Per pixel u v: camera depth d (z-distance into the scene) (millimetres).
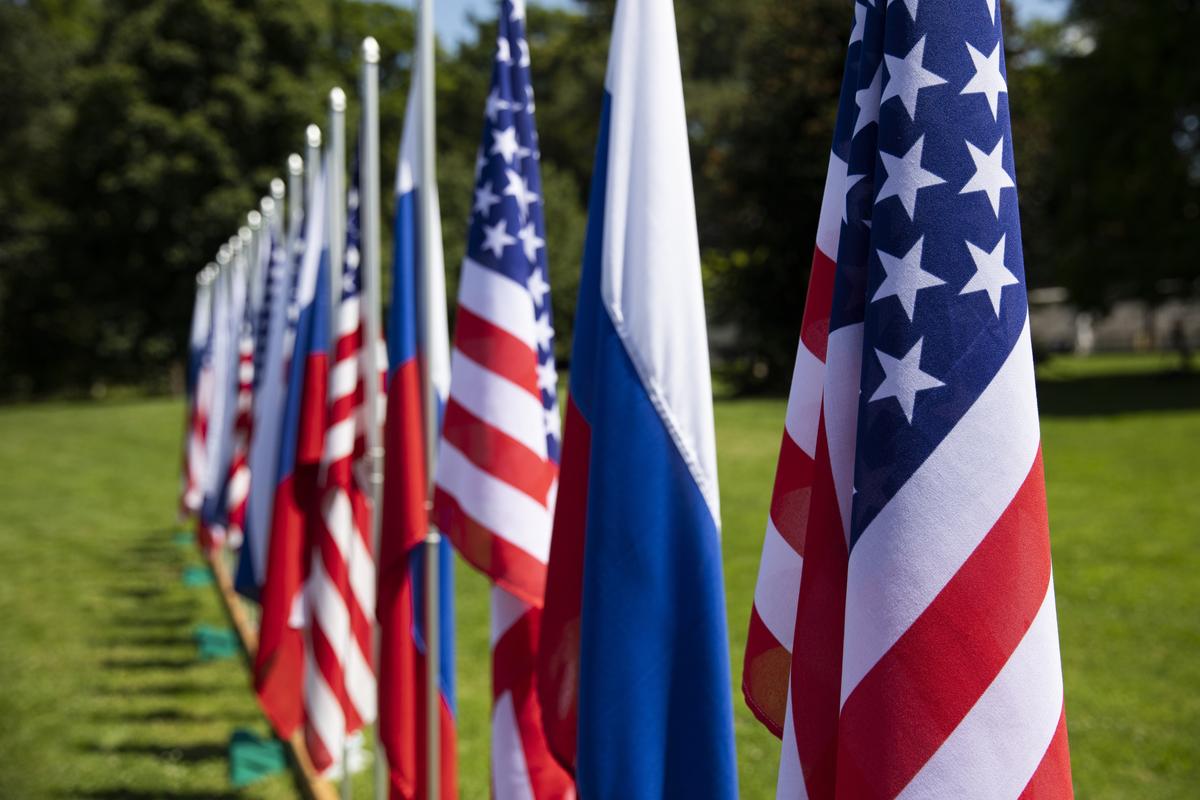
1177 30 29703
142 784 6180
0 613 10234
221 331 11227
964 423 1995
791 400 2393
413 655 4582
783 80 27750
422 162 4383
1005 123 2076
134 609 10359
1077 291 32719
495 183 3994
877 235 2061
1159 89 30375
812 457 2361
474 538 3842
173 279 39375
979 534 1987
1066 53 33562
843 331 2182
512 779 3949
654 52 3055
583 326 3127
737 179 28594
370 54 5113
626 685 2861
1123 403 24375
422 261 4406
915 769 1976
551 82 54031
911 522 1991
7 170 41719
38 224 39844
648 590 2895
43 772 6348
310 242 6332
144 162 36750
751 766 6102
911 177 2033
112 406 34000
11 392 42688
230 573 10797
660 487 2924
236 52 37750
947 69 2041
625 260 3002
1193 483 14328
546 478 3893
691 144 45219
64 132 39500
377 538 5059
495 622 4008
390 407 4523
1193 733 6375
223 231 37344
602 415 2965
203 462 13211
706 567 2932
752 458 17750
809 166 27562
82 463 21781
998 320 2018
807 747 2158
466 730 6703
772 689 2400
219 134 37438
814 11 27562
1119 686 7227
